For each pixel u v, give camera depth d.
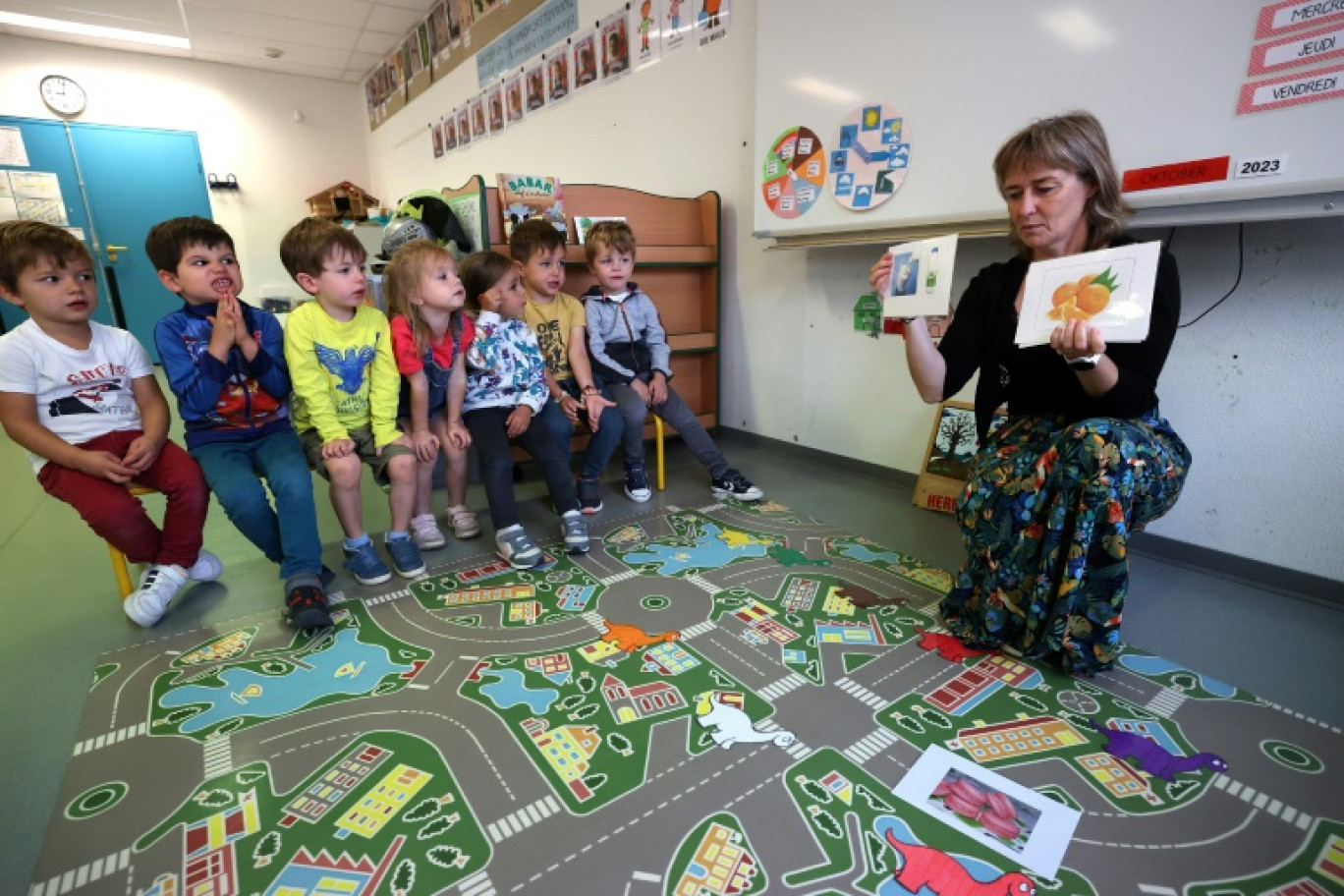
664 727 1.05
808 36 2.04
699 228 2.73
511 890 0.77
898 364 2.20
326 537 1.88
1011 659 1.22
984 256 1.90
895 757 0.98
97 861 0.82
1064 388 1.21
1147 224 1.43
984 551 1.23
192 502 1.46
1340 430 1.37
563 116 3.55
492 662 1.24
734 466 2.51
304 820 0.88
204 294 1.43
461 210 2.36
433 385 1.72
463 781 0.94
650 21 2.84
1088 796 0.90
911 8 1.75
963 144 1.70
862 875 0.79
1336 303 1.34
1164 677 1.17
